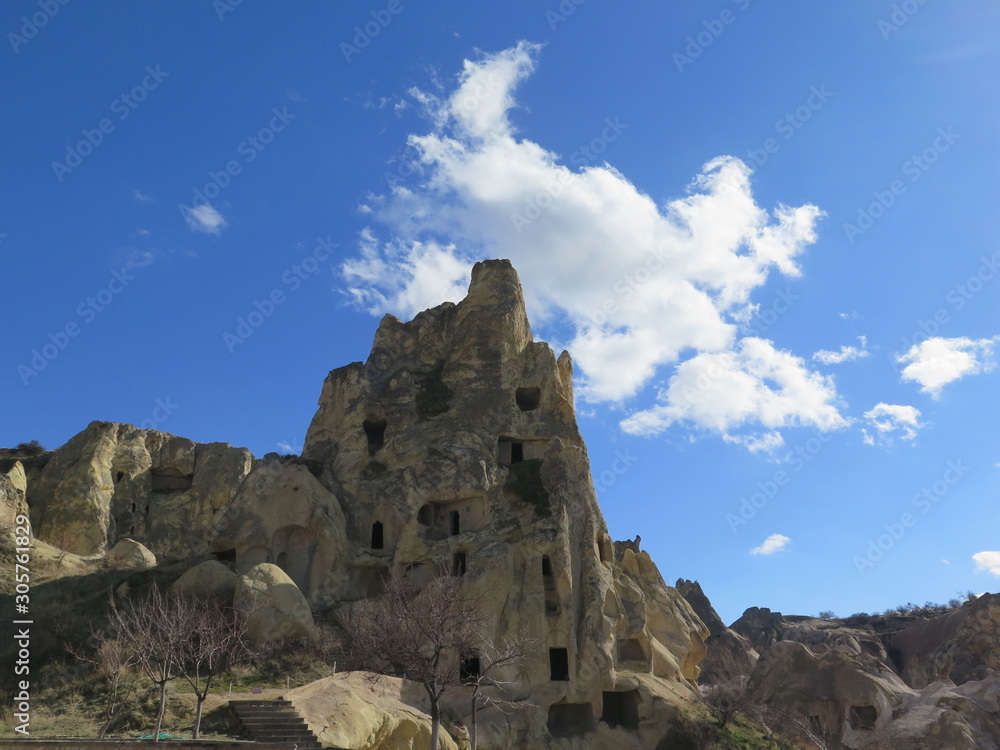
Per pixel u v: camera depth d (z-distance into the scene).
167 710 40.38
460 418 71.56
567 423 72.88
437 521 68.19
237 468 92.81
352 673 46.91
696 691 75.19
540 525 63.72
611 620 62.66
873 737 75.56
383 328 81.00
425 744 44.75
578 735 58.19
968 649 114.75
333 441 72.88
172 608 50.78
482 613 58.00
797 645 86.62
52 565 59.69
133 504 87.38
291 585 54.91
